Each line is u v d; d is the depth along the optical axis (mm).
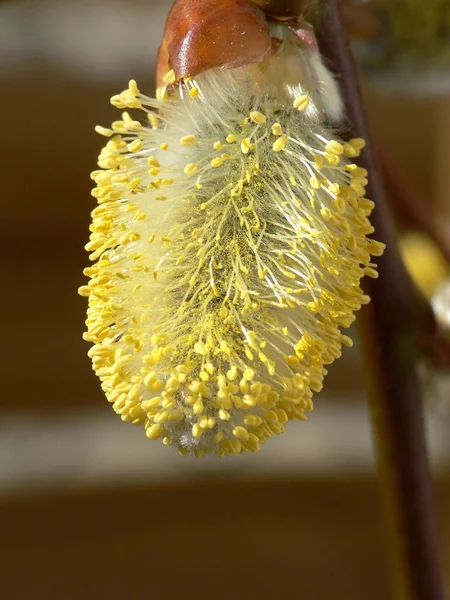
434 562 138
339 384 292
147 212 110
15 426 276
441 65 153
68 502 273
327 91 111
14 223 283
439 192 288
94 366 110
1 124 271
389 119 280
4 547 266
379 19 149
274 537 278
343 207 108
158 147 111
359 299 109
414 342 132
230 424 107
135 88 111
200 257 108
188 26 109
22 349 280
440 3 147
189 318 108
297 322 109
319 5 113
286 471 286
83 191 283
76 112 276
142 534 274
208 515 279
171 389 106
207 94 110
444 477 271
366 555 277
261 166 110
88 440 280
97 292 109
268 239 109
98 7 275
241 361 107
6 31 266
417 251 165
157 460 281
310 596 271
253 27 109
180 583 270
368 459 288
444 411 162
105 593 265
